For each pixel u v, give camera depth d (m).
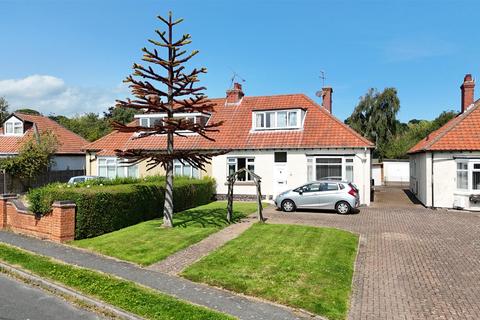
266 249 11.35
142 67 12.57
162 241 12.22
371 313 7.31
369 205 22.33
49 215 13.11
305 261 10.21
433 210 20.59
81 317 7.03
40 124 38.75
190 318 6.65
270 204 22.52
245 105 28.05
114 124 12.74
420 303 7.80
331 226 15.70
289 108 24.47
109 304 7.35
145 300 7.49
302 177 23.47
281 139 24.22
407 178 43.62
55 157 35.53
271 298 7.84
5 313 7.16
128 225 14.92
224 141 25.56
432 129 54.53
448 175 21.06
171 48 13.10
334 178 22.84
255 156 24.56
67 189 13.49
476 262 10.63
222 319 6.64
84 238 13.05
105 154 28.05
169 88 13.41
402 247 12.34
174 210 18.48
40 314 7.14
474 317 7.12
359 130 50.28
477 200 19.81
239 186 24.88
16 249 11.59
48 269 9.47
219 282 8.69
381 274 9.66
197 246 11.77
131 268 9.80
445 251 11.84
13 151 35.09
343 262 10.30
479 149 20.02
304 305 7.49
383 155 50.28
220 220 15.89
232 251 11.09
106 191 13.84
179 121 12.65
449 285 8.84
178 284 8.63
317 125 24.25
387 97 49.31
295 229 14.13
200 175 25.94
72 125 64.25
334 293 8.13
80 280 8.64
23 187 30.16
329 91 28.39
